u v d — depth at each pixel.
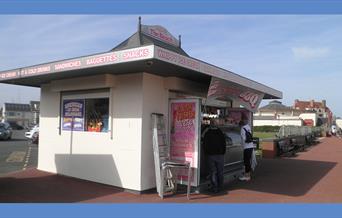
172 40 12.07
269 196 9.78
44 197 9.29
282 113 82.19
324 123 81.12
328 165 16.16
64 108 12.12
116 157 10.38
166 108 10.50
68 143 11.90
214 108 13.72
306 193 10.20
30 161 16.38
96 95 11.07
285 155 20.70
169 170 9.71
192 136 9.93
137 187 9.82
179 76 10.51
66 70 9.62
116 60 8.46
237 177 12.59
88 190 10.12
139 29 11.02
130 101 10.10
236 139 12.98
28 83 12.89
